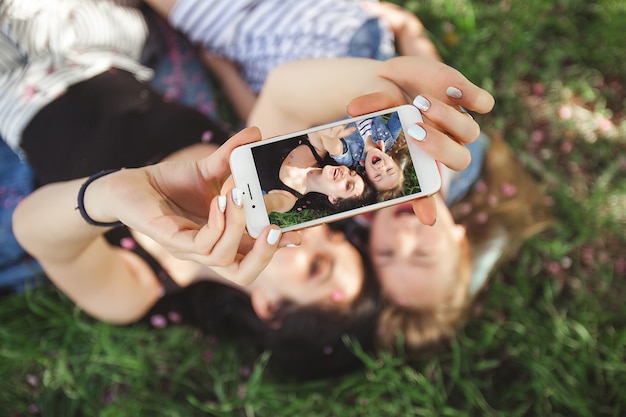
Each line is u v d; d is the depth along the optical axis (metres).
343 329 0.80
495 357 0.92
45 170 0.73
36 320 0.86
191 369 0.88
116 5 0.82
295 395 0.88
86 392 0.85
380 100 0.52
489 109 0.51
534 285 0.95
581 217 0.96
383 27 0.85
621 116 1.03
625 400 0.88
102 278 0.75
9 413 0.83
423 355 0.86
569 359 0.90
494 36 1.01
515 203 0.83
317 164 0.50
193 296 0.84
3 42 0.73
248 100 0.91
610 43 1.03
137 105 0.73
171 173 0.52
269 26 0.81
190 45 0.91
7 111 0.74
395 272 0.76
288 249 0.74
